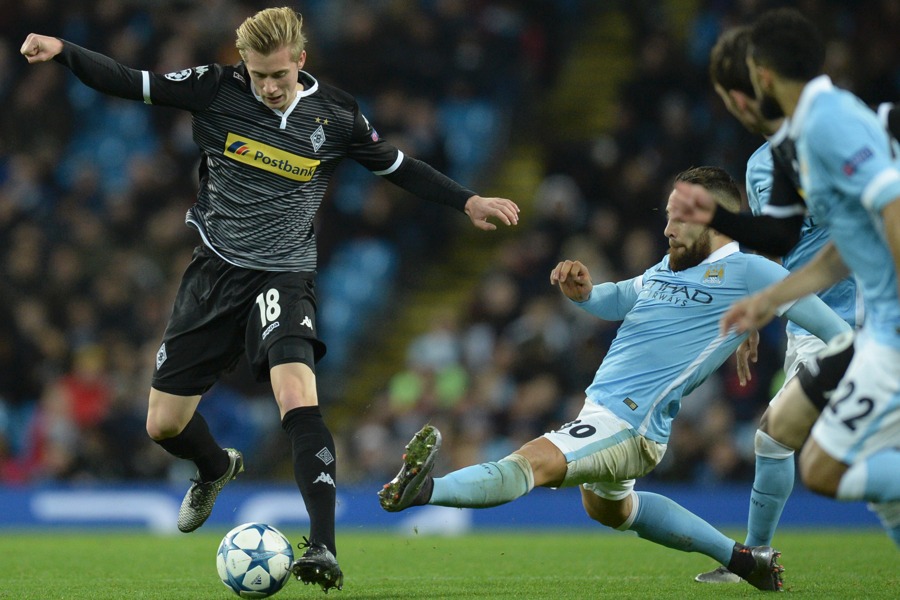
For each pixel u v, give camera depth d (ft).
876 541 94.94
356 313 159.33
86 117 172.24
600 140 163.22
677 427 128.88
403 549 89.61
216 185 59.67
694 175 58.70
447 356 145.89
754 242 47.26
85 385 134.51
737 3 173.37
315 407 54.70
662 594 56.13
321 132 59.21
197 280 60.49
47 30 172.45
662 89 160.97
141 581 65.41
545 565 75.36
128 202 159.02
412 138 159.53
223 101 58.54
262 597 52.26
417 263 165.78
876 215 41.47
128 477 132.77
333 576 49.75
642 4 184.85
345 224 160.97
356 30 168.04
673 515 58.34
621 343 58.23
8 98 168.45
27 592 59.72
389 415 139.23
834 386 50.72
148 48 167.53
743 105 46.62
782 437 53.42
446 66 171.12
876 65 165.89
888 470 42.91
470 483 51.65
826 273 45.39
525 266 149.18
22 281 148.36
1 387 140.97
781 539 97.55
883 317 43.11
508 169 177.37
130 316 147.95
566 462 54.29
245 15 177.17
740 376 62.39
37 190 161.48
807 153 42.98
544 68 187.62
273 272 58.80
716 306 56.90
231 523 119.65
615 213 154.71
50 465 130.11
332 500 52.13
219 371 61.31
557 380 135.44
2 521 118.21
